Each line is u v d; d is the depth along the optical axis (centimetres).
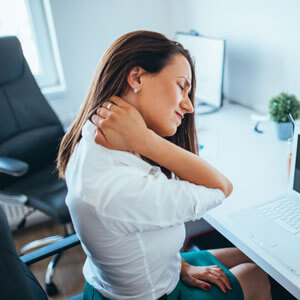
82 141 78
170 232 81
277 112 155
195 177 82
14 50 183
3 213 79
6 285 73
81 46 226
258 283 102
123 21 233
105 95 78
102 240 74
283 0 161
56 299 173
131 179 72
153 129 83
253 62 192
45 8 225
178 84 78
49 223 234
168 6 244
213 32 213
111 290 88
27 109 189
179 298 96
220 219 105
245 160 142
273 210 107
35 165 195
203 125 183
